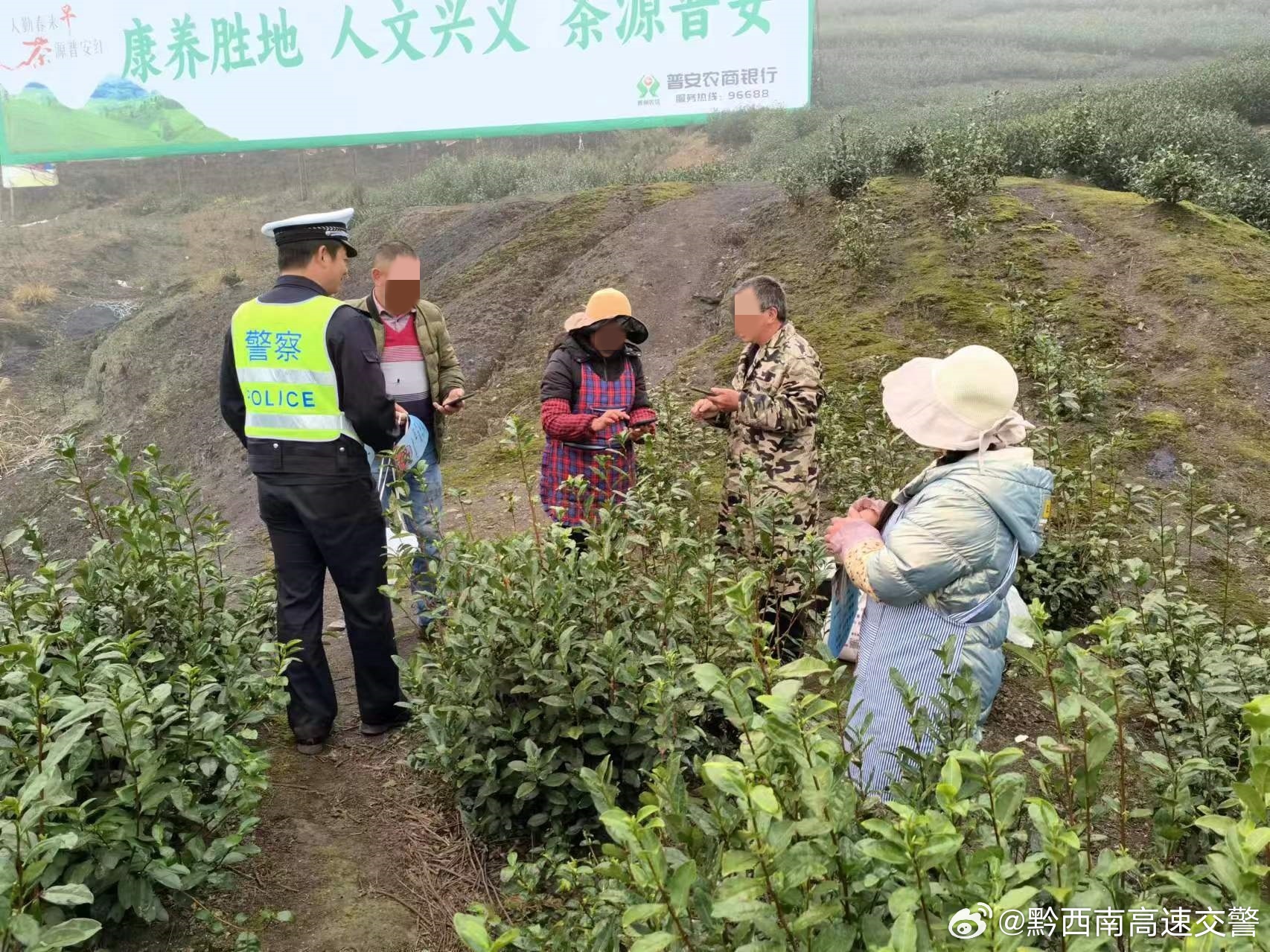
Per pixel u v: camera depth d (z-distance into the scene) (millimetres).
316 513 3402
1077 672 1731
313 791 3326
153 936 2514
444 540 3299
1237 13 17672
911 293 8852
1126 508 5086
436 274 15094
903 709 2520
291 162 24156
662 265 12312
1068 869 1484
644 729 2799
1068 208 9648
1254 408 6949
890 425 6402
